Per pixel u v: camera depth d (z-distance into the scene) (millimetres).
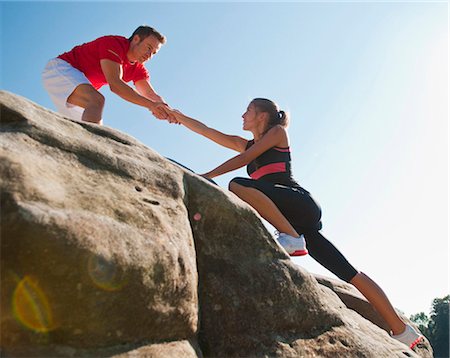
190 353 2096
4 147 1973
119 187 2227
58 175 2055
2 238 1698
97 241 1851
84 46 4176
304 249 3227
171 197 2420
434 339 37656
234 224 2619
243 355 2316
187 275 2170
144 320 1955
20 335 1723
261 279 2537
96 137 2484
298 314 2594
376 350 2766
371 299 3387
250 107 3957
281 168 3582
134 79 4562
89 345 1820
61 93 3980
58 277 1747
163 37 4242
